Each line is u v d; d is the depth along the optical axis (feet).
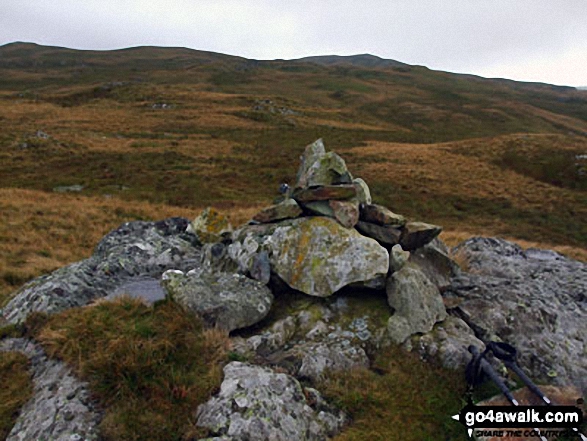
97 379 17.98
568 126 364.17
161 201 108.27
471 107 394.32
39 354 20.76
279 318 25.17
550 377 22.29
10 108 254.88
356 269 25.76
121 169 139.64
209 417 16.74
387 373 21.47
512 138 210.79
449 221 112.47
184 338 20.67
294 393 18.72
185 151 173.99
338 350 22.33
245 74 539.70
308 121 278.87
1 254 49.55
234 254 29.73
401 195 131.75
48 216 72.59
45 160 145.07
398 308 24.50
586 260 75.15
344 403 19.24
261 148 194.18
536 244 84.94
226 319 23.13
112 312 22.33
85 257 54.08
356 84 506.48
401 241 28.99
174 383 18.26
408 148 204.44
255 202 113.91
